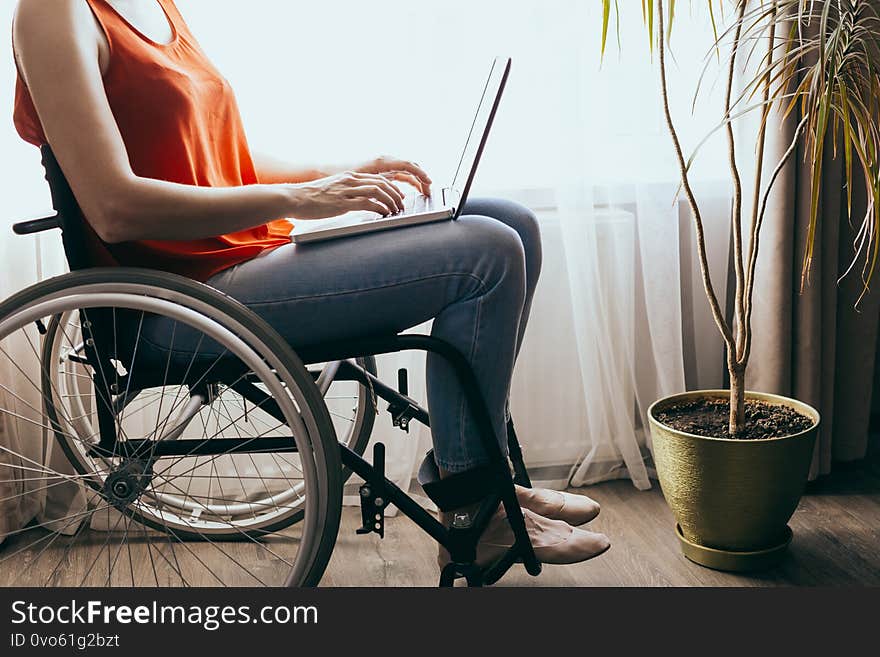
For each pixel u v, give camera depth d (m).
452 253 1.30
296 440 1.26
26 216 1.81
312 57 1.85
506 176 1.95
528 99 1.91
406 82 1.87
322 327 1.32
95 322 1.27
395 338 1.31
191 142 1.32
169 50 1.36
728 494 1.57
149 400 1.89
